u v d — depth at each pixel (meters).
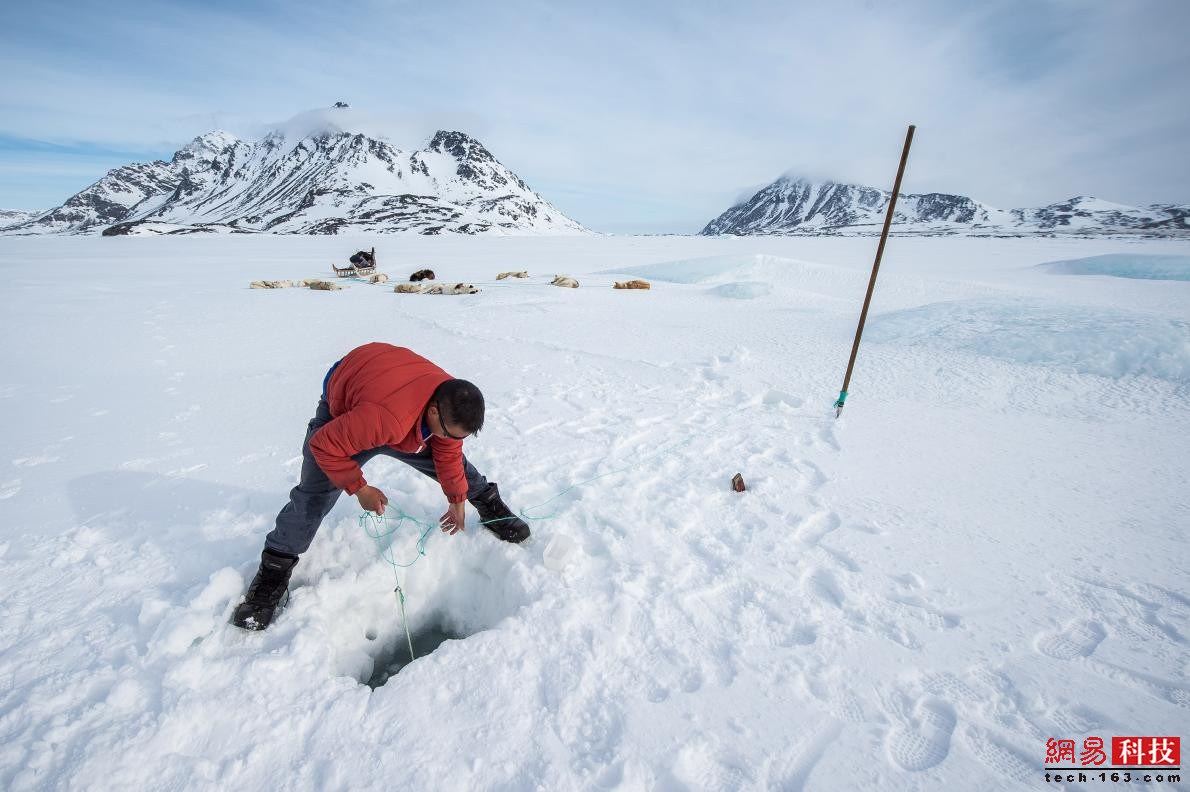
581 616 2.24
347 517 2.83
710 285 15.00
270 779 1.63
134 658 1.99
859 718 1.82
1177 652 2.07
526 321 8.91
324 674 1.98
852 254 41.09
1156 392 4.79
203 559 2.58
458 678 1.95
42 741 1.67
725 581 2.47
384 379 2.03
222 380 5.58
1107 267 19.31
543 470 3.56
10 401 4.91
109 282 16.34
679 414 4.63
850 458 3.76
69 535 2.80
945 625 2.22
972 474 3.52
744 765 1.67
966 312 7.03
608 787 1.60
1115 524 2.93
